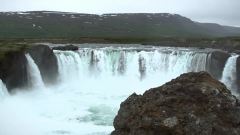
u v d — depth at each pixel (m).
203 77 16.81
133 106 16.30
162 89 16.38
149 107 15.66
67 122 30.22
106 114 32.75
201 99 15.44
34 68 47.38
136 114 15.84
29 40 100.88
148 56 55.41
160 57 55.28
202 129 14.54
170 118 14.89
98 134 26.67
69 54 53.31
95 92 45.25
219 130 14.58
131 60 55.50
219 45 79.88
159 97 15.98
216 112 15.03
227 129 14.63
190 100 15.46
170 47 77.06
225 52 53.75
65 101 39.22
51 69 50.12
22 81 44.53
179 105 15.34
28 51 48.38
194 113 14.91
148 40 102.19
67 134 27.00
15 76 42.88
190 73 17.23
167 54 55.16
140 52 55.59
